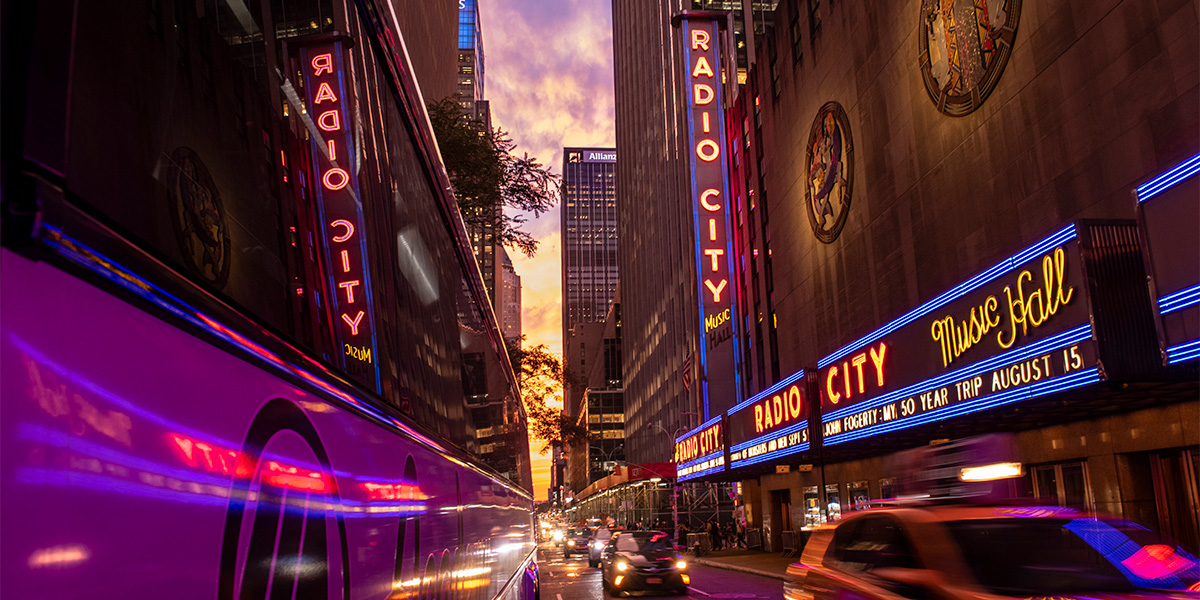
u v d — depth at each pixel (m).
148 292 1.37
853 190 30.78
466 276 7.43
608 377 161.62
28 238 1.05
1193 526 15.66
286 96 2.44
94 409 1.18
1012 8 20.48
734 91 51.38
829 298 32.94
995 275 16.67
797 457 29.86
